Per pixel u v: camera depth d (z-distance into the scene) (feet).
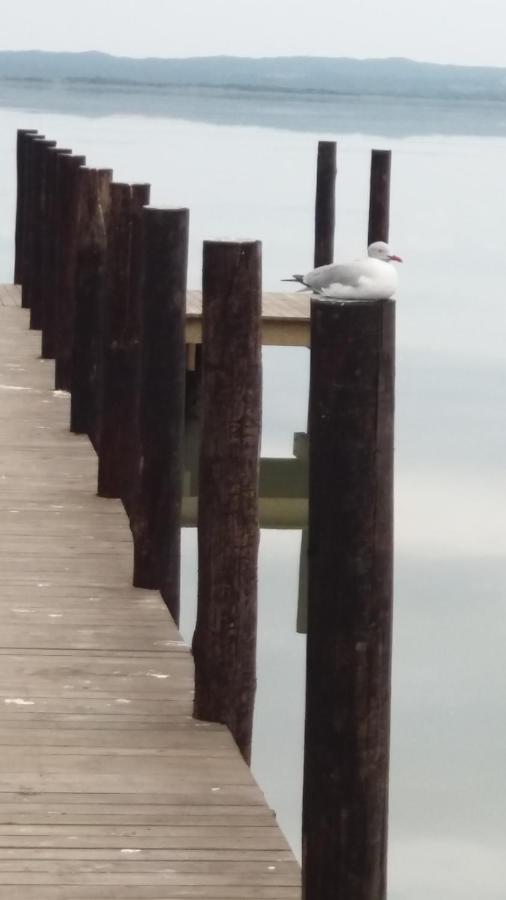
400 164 163.94
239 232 94.43
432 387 56.80
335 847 13.89
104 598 24.20
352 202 118.32
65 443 34.71
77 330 34.94
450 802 24.85
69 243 39.55
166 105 361.10
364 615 13.66
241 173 139.95
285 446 46.80
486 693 28.96
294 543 38.11
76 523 28.50
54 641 22.16
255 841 16.39
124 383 29.96
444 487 42.93
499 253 94.89
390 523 13.70
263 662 30.01
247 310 19.53
